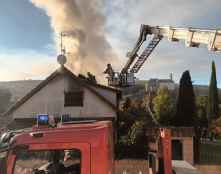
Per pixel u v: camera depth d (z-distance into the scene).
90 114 30.17
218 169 26.12
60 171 4.18
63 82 30.64
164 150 5.51
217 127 39.91
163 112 35.06
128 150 25.34
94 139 4.21
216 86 52.47
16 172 4.18
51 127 4.61
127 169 15.65
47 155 4.21
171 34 26.66
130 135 26.50
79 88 30.38
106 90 31.14
